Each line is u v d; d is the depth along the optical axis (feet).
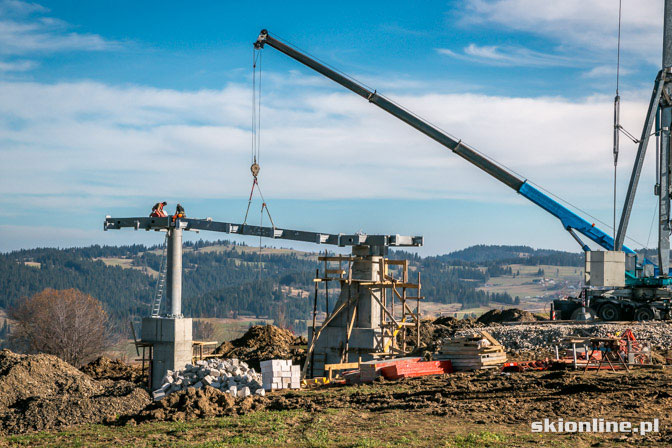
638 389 72.84
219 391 79.41
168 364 123.24
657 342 104.47
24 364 93.09
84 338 258.98
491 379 83.35
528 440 55.93
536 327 118.52
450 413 66.64
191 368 92.12
